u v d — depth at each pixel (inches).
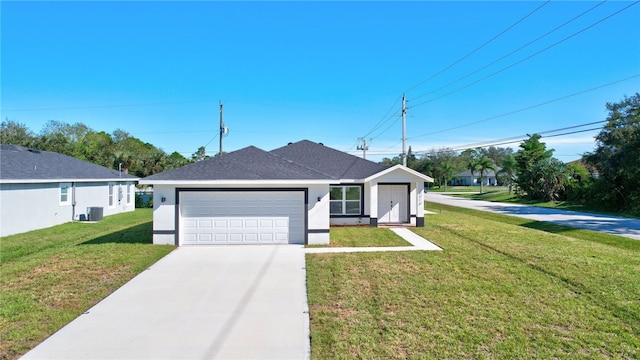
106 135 2186.3
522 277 337.7
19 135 1515.7
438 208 1219.2
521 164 1636.3
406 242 521.7
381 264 388.8
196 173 504.1
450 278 335.3
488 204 1406.3
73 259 410.6
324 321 242.4
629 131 1097.4
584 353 199.0
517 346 206.1
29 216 674.8
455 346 206.2
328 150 856.3
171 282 331.6
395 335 220.4
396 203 737.0
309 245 500.7
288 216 514.3
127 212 1038.4
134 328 233.9
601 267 372.2
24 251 488.1
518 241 523.5
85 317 251.0
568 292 296.4
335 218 716.7
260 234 510.9
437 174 2861.7
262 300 284.8
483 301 276.1
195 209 505.0
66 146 1560.0
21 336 219.9
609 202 1143.0
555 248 471.2
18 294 294.4
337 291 301.7
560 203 1346.0
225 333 226.8
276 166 539.5
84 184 856.3
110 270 367.2
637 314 250.8
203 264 396.8
